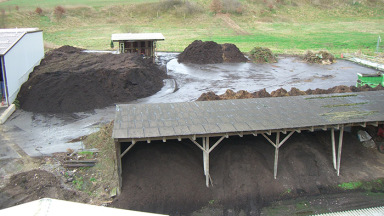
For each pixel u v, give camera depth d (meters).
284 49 45.88
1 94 23.47
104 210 9.46
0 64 22.73
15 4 63.34
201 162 15.62
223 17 65.19
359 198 14.93
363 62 38.19
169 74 32.94
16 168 15.88
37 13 58.91
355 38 53.78
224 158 15.70
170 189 14.46
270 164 15.84
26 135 19.41
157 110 16.52
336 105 17.45
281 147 16.50
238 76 32.94
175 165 15.09
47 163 16.20
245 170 15.36
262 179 15.27
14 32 25.73
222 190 14.77
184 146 16.02
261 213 14.02
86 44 45.84
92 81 24.80
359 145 17.69
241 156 15.79
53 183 14.76
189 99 25.95
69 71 25.05
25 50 25.64
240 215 13.89
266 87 29.36
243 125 14.80
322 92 22.06
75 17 60.88
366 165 16.77
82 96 23.88
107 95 24.94
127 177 14.64
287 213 14.02
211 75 33.03
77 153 17.03
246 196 14.70
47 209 9.24
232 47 39.50
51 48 42.19
